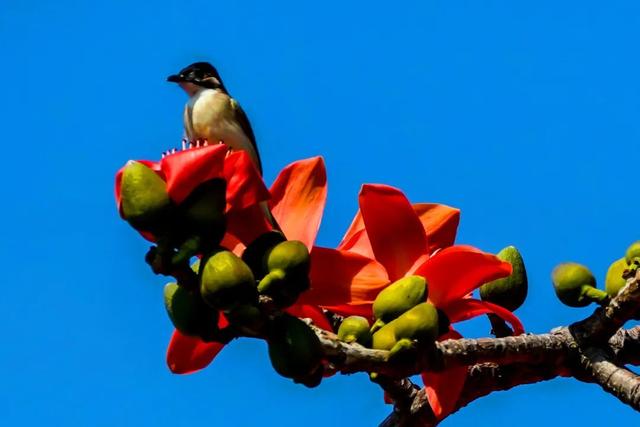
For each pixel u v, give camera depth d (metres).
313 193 4.45
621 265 4.90
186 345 4.47
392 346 3.84
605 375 4.66
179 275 3.76
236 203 4.02
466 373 4.68
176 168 3.72
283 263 3.80
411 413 4.72
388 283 4.41
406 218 4.57
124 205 3.77
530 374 4.78
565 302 4.96
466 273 4.49
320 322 4.51
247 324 3.68
